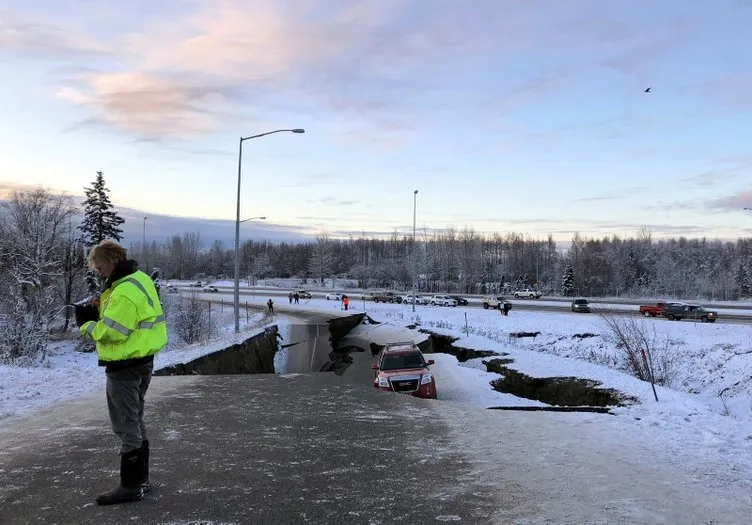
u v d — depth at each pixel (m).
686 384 21.72
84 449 5.98
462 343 27.33
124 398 4.33
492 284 116.56
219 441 6.49
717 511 4.32
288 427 7.30
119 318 4.09
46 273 42.84
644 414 8.55
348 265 152.88
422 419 7.97
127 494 4.37
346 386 10.88
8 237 45.66
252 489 4.77
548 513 4.27
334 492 4.73
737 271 99.31
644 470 5.43
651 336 27.81
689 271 105.56
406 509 4.35
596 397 13.39
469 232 122.75
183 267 161.50
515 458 5.89
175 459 5.68
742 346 23.31
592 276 110.19
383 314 55.56
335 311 57.88
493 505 4.45
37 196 46.47
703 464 5.64
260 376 12.28
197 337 41.97
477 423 7.71
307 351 37.09
